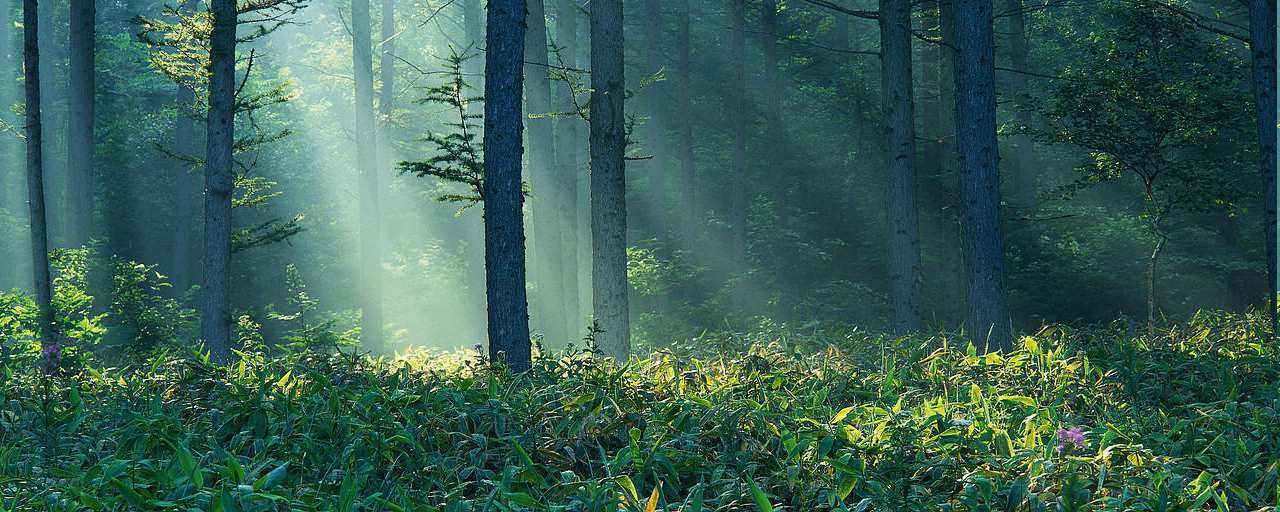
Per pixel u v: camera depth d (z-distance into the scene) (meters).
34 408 8.46
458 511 5.77
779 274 27.06
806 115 34.31
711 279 27.03
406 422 7.76
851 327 22.39
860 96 32.38
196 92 14.43
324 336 16.45
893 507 5.96
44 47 35.50
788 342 13.20
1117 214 28.02
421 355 15.86
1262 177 14.26
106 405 8.85
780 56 35.38
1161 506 5.73
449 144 12.99
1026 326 25.12
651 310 25.28
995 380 10.11
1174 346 12.52
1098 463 6.45
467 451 7.30
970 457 6.82
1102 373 9.98
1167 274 25.59
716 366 11.07
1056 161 31.16
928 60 27.61
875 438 6.99
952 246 21.91
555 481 6.95
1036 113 30.91
